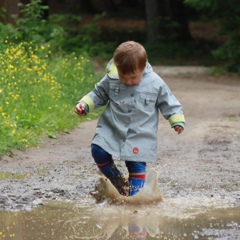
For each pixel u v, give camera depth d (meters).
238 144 14.40
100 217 8.27
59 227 7.80
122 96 8.91
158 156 12.80
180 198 9.30
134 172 8.98
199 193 9.60
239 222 8.05
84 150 13.29
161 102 9.00
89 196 9.34
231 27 35.09
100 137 8.95
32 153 12.66
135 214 8.41
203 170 11.38
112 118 8.93
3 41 19.78
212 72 35.34
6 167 11.33
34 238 7.34
